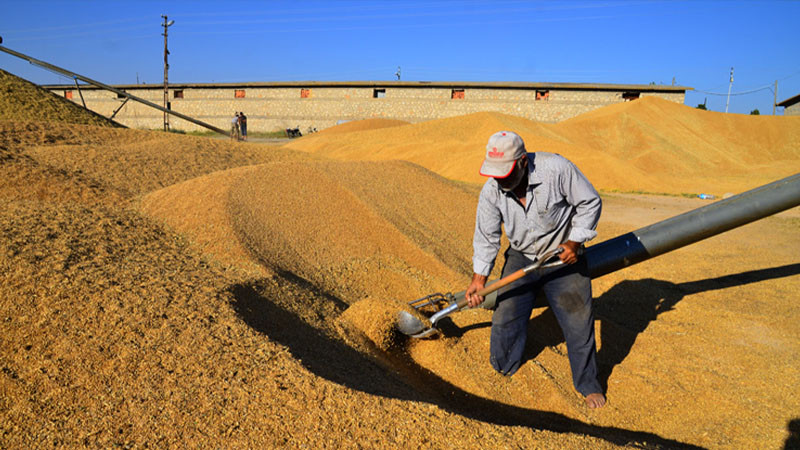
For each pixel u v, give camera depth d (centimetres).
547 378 303
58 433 194
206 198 462
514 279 267
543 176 252
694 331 383
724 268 545
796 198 285
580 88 3769
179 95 4262
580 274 277
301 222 479
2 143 642
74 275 297
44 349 237
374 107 3978
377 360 296
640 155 2344
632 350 356
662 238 304
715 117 2947
